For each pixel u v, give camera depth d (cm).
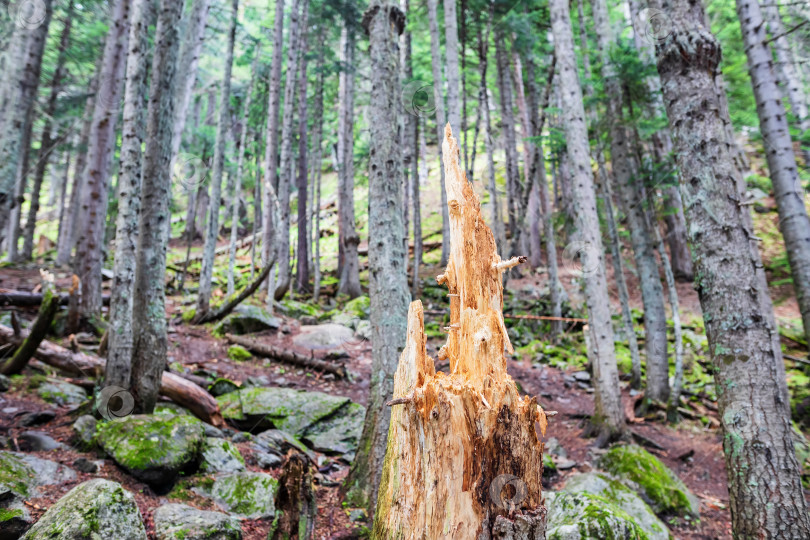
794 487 289
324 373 803
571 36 734
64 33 1016
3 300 762
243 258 1669
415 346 195
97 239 779
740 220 334
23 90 341
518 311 1205
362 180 1527
